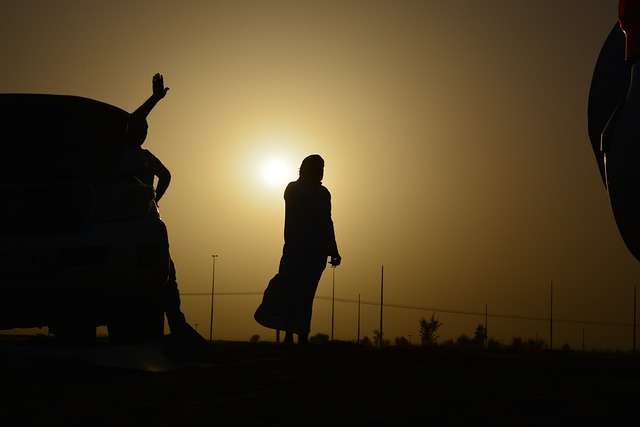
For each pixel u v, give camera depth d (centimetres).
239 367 685
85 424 471
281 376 667
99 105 803
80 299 738
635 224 527
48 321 782
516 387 634
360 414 532
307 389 608
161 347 782
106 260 739
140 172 820
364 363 772
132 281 756
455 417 517
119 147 803
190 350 793
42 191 736
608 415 515
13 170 747
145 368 700
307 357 795
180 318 861
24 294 718
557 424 493
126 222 764
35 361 692
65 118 790
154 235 783
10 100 791
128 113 828
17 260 714
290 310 1076
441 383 666
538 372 692
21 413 496
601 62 667
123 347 748
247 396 549
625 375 700
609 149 542
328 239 1095
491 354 918
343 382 651
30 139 774
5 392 560
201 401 532
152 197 823
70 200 743
